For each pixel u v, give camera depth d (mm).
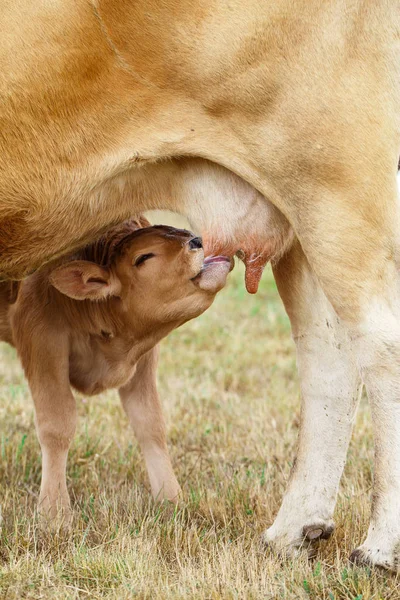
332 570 5332
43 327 6453
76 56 5141
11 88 5191
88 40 5117
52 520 6039
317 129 4988
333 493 5773
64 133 5246
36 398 6465
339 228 5059
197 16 5004
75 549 5551
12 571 5254
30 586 5148
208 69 5047
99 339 6633
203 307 6422
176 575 5312
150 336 6598
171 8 5008
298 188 5105
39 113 5223
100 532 5949
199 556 5574
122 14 5055
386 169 5016
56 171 5309
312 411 5855
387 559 5043
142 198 5457
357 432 8055
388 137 5004
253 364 10562
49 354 6449
